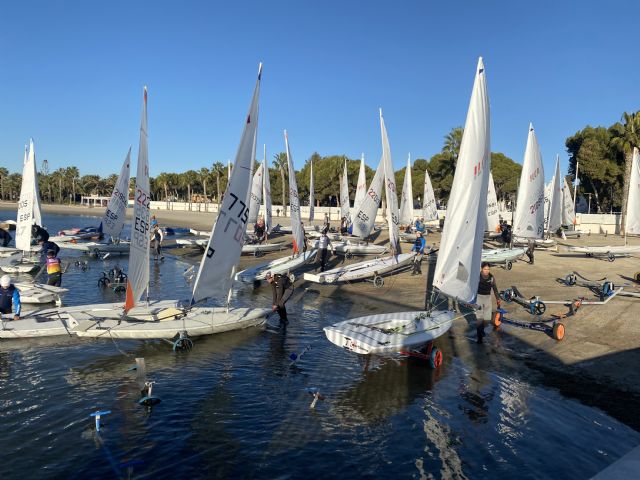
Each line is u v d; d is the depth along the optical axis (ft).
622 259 87.97
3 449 25.61
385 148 67.72
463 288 37.47
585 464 24.02
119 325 42.47
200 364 38.34
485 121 35.47
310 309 57.06
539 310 50.26
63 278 75.05
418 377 35.47
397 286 70.13
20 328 42.32
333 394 32.73
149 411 30.14
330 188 266.77
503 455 24.98
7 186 491.31
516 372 35.83
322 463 24.41
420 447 25.90
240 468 23.98
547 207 114.21
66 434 27.25
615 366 35.88
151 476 23.26
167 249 113.80
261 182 110.42
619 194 194.80
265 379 35.40
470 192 36.83
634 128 137.08
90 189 487.20
